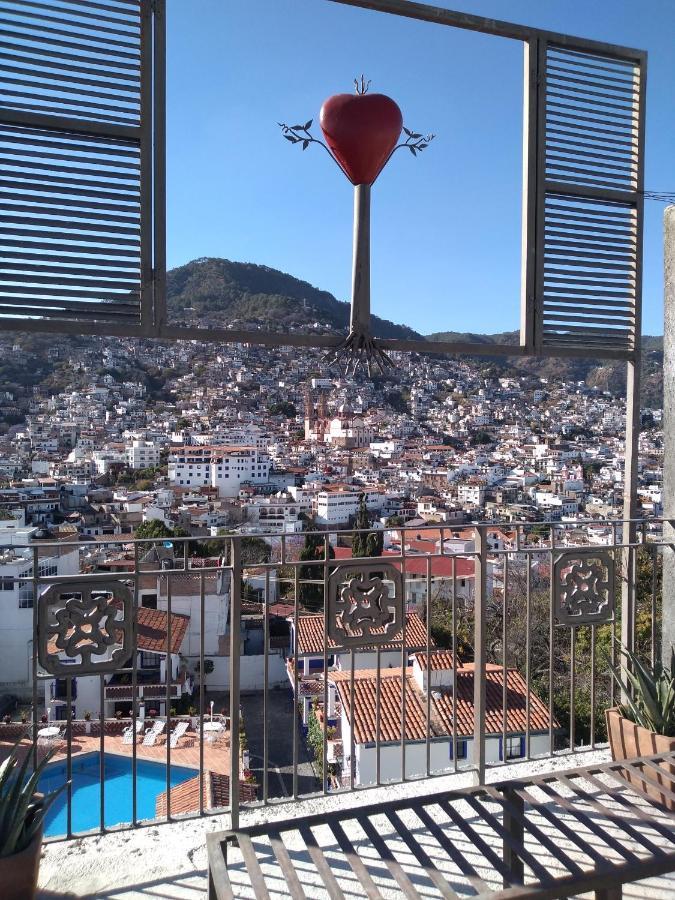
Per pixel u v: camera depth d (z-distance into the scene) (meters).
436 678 11.23
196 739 12.16
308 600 27.25
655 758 2.24
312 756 20.44
